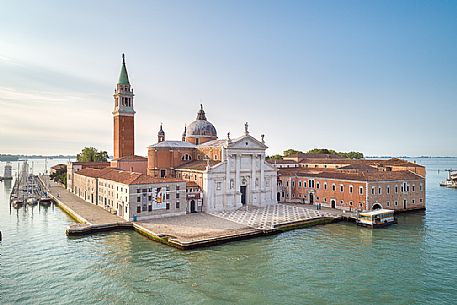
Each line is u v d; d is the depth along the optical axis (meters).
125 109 111.81
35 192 125.25
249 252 53.56
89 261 48.38
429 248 55.69
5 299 36.75
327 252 53.78
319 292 38.81
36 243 57.53
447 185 166.75
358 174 89.56
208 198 84.25
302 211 86.12
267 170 96.88
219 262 48.62
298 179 103.25
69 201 101.06
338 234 65.88
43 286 39.97
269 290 39.28
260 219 74.88
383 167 114.88
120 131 110.88
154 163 99.00
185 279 42.19
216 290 39.19
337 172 99.94
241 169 91.44
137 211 71.62
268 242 59.69
